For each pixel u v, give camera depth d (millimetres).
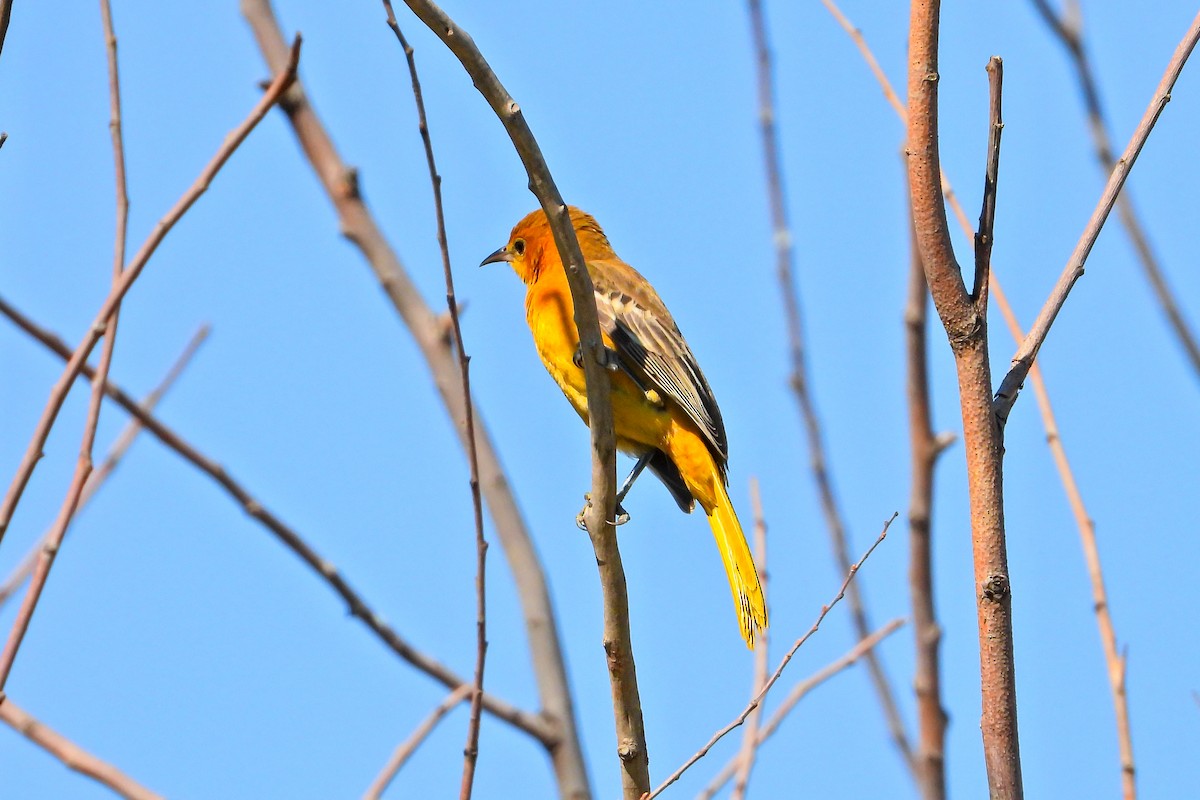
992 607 6895
